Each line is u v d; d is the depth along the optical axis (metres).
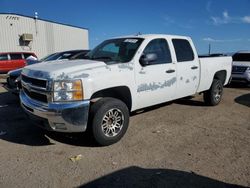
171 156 4.49
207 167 4.12
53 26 32.34
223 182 3.70
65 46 33.81
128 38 6.05
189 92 6.94
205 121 6.49
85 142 5.06
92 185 3.60
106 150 4.71
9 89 8.66
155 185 3.60
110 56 5.79
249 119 6.75
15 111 7.35
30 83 4.90
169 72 6.12
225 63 8.26
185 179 3.76
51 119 4.50
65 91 4.43
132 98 5.37
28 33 30.25
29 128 5.86
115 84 4.96
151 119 6.57
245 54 13.94
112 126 4.94
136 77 5.38
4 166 4.10
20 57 21.23
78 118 4.51
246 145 5.00
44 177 3.79
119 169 4.03
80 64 4.99
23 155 4.50
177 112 7.26
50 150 4.70
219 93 8.16
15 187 3.54
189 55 6.86
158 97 6.00
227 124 6.29
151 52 5.82
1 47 28.77
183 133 5.61
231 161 4.34
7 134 5.50
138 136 5.39
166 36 6.36
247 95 10.28
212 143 5.08
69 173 3.90
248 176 3.88
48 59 10.50
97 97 5.02
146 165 4.16
